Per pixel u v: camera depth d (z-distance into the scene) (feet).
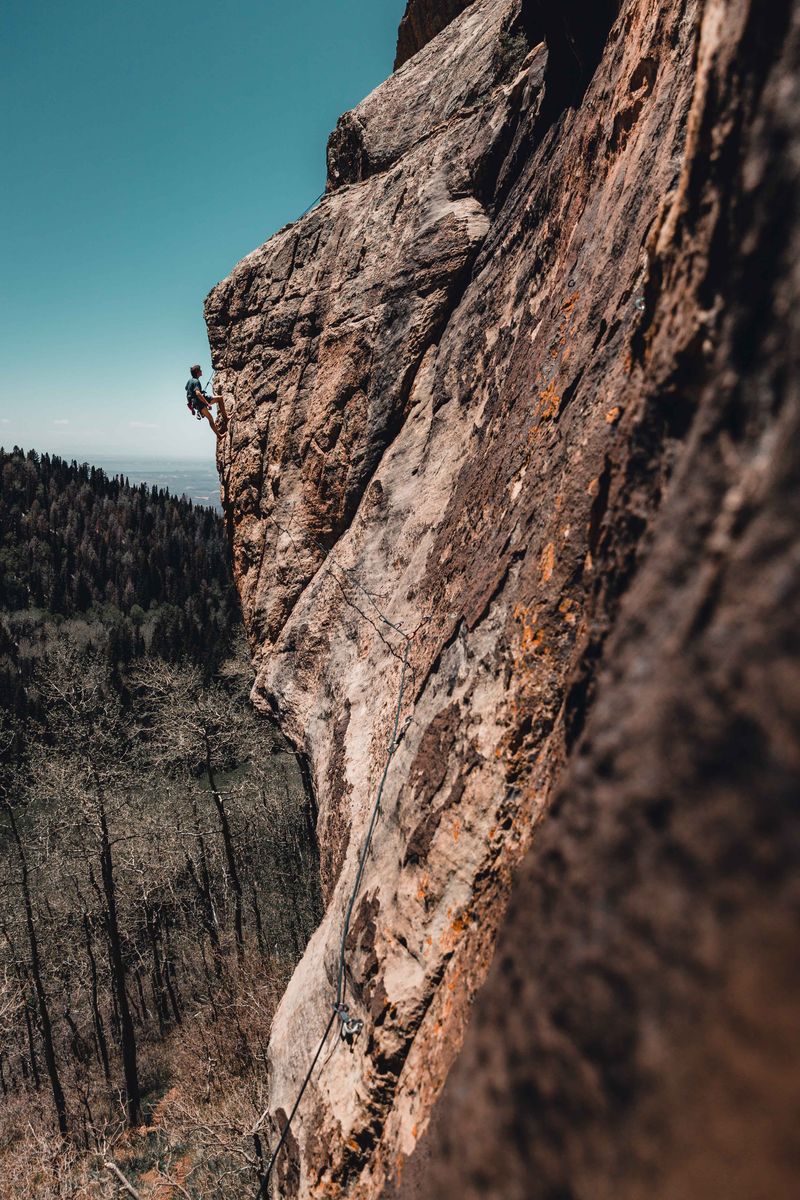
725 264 4.93
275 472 30.99
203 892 79.51
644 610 3.43
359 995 11.80
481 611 12.50
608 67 15.28
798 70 3.64
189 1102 50.85
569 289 13.64
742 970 2.03
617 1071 2.35
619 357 9.25
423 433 23.70
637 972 2.41
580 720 6.89
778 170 3.57
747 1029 1.96
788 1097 1.82
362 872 14.14
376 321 27.09
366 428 26.53
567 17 16.94
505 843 9.12
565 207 16.43
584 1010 2.57
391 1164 8.54
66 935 80.69
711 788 2.40
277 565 29.99
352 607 24.32
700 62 5.39
